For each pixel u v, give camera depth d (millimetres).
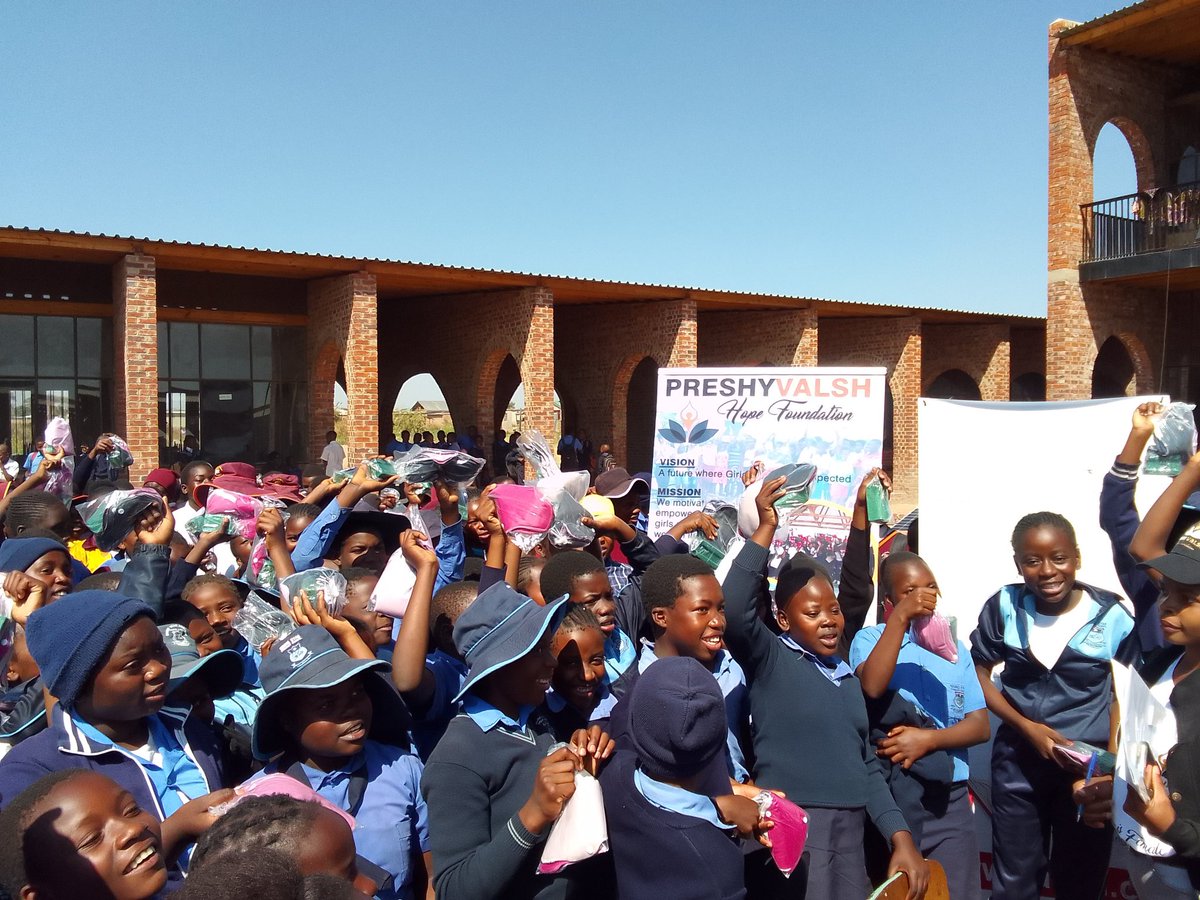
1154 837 2785
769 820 2729
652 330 20625
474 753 2750
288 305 19359
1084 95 17594
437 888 2590
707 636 3250
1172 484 3492
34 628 2627
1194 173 18375
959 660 3816
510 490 4055
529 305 18359
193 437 19031
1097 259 17656
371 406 16734
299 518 5016
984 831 4418
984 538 5582
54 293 17297
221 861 1645
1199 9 15734
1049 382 18062
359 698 2846
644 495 6156
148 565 3436
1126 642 3699
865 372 6133
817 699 3420
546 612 2844
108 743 2639
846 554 4617
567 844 2424
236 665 3139
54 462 6285
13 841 2004
